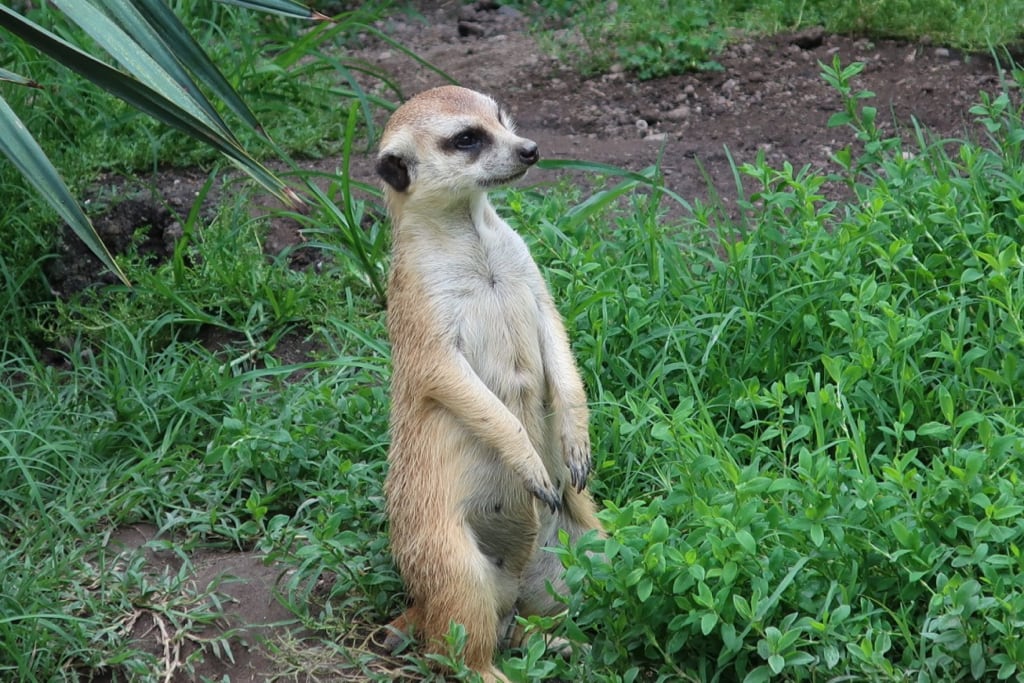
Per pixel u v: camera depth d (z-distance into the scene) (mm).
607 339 5891
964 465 4555
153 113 4512
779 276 6066
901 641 4223
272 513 5582
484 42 10125
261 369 6297
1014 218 6035
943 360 5484
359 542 5133
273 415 6020
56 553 5262
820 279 5664
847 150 6414
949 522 4250
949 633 3947
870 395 5164
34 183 4418
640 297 5828
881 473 4918
